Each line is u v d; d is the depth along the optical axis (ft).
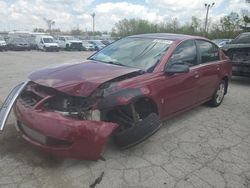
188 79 15.78
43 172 10.95
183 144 14.06
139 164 11.88
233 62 29.17
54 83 11.23
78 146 10.49
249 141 14.88
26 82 12.44
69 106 10.85
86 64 13.61
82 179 10.63
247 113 19.65
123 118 12.03
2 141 13.21
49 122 10.48
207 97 19.02
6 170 10.97
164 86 13.88
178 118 17.89
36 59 62.23
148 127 12.16
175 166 11.89
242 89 27.76
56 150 10.61
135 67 14.17
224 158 12.84
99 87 11.29
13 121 15.51
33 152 12.34
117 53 15.85
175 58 15.10
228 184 10.83
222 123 17.38
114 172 11.19
